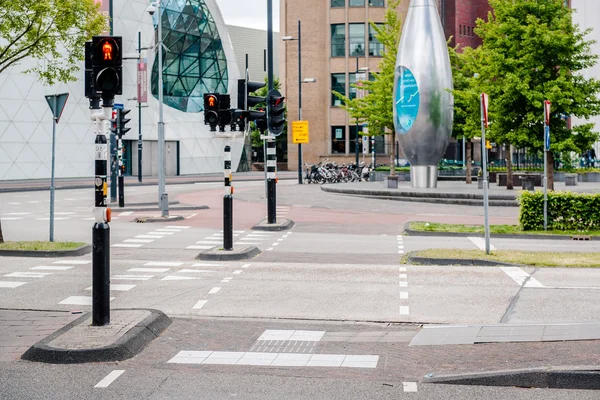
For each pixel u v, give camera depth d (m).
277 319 10.13
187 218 26.55
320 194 40.25
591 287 12.24
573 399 6.44
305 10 78.44
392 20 48.28
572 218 21.72
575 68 29.47
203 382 7.11
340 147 78.12
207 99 16.17
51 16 18.58
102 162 8.70
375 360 7.87
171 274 14.03
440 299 11.35
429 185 40.31
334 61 77.62
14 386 6.96
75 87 64.50
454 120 45.59
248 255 16.33
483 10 81.06
